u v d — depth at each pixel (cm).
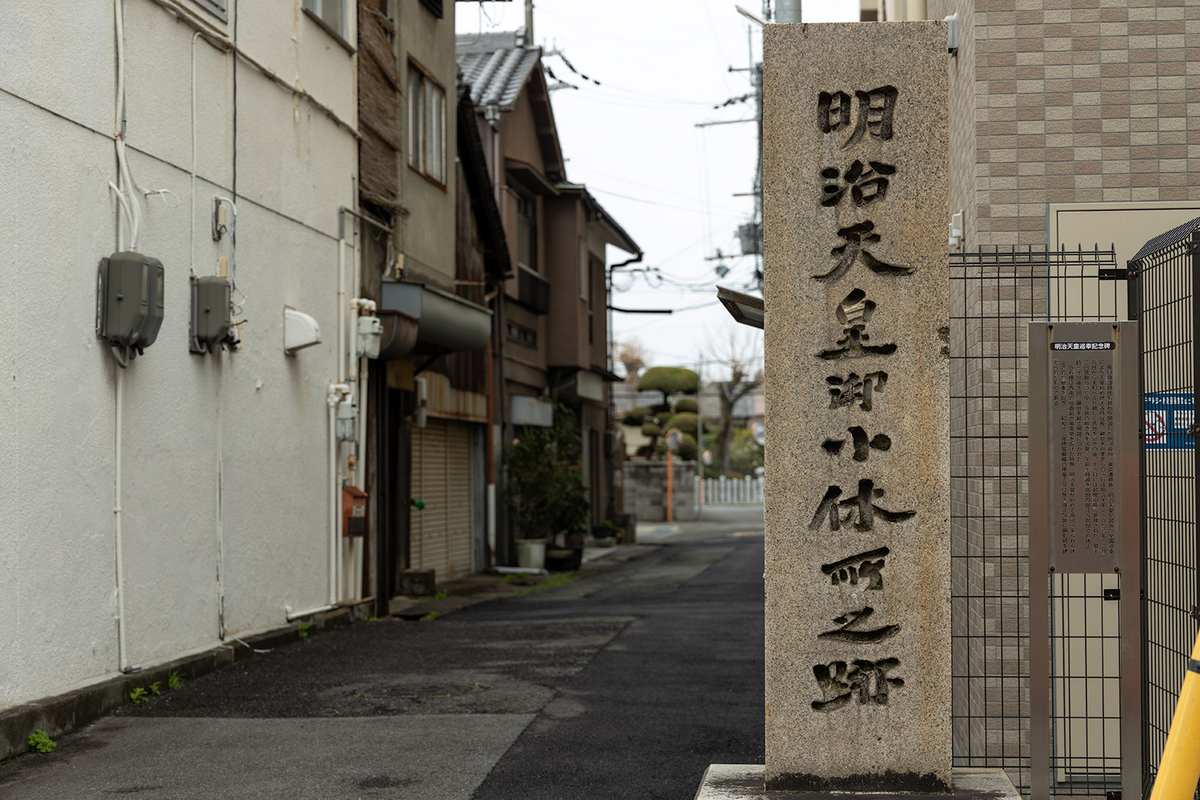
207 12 882
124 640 749
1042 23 614
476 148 1769
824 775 470
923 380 469
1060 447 471
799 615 471
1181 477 514
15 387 629
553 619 1216
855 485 471
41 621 654
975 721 632
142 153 780
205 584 882
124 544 754
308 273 1107
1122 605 468
